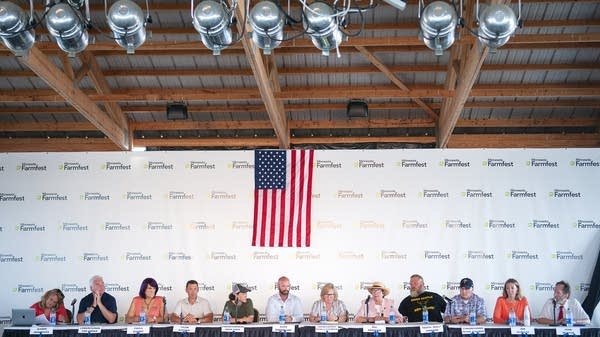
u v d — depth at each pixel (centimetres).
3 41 785
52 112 1327
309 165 1159
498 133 1354
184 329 873
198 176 1165
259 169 1156
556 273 1120
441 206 1144
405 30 1095
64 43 784
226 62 1187
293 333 862
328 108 1298
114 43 1075
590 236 1125
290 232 1139
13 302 1137
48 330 875
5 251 1150
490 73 1198
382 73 1210
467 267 1127
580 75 1194
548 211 1134
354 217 1146
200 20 754
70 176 1169
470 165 1152
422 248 1135
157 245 1148
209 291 1135
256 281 1134
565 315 937
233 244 1145
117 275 1141
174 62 1189
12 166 1172
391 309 999
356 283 1130
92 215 1159
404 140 1351
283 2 1017
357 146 1371
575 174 1140
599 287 1091
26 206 1161
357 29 1087
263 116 1341
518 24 761
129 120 1355
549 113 1321
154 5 1051
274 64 1166
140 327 877
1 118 1354
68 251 1148
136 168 1169
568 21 1061
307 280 1131
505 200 1141
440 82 1227
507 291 1001
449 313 980
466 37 991
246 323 930
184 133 1386
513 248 1129
